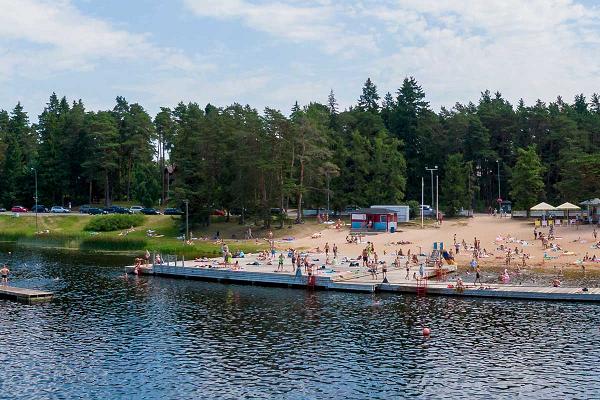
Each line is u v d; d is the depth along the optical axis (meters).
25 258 106.31
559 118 170.88
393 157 152.12
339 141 153.25
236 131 132.12
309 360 46.50
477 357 46.47
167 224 137.00
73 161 178.12
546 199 167.00
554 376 42.25
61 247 124.06
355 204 152.12
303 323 57.22
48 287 77.38
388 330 54.28
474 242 105.94
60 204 181.75
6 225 145.38
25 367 45.41
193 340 52.25
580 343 49.41
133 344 51.22
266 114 129.75
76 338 53.12
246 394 40.00
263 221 135.25
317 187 148.12
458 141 176.62
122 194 185.00
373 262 82.62
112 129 174.38
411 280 74.44
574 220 121.94
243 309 63.53
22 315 61.78
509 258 88.62
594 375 42.31
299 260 82.56
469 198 150.88
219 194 133.88
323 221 137.88
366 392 40.03
